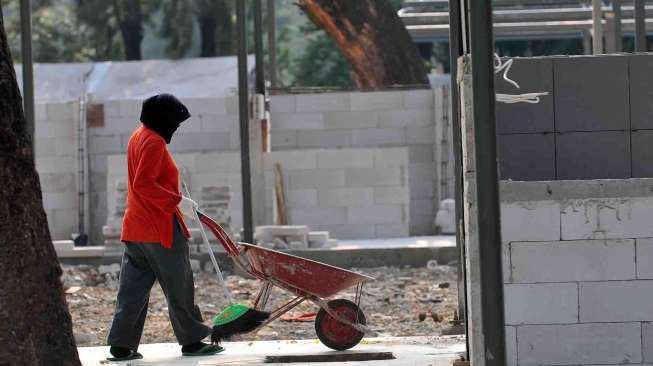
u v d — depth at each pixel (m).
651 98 23.28
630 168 23.25
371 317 35.25
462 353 25.42
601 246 22.08
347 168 56.00
